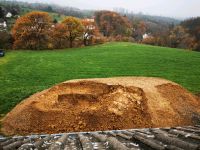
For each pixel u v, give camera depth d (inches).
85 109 689.6
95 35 3804.1
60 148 377.1
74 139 466.9
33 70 1809.8
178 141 340.8
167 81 850.8
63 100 742.5
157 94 743.7
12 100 1017.5
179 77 1523.1
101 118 661.3
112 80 839.7
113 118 660.1
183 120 685.3
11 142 448.1
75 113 681.0
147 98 715.4
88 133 510.9
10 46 3319.4
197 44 4037.9
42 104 736.3
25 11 7175.2
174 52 2603.3
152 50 2746.1
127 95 719.1
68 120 668.7
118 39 4731.8
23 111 722.8
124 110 677.3
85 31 3627.0
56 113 687.7
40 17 3395.7
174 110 708.0
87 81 821.9
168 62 2039.9
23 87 1294.3
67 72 1723.7
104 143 383.6
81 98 739.4
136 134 426.0
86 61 2161.7
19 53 2866.6
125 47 3056.1
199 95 1124.5
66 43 3457.2
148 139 381.1
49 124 668.7
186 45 4178.2
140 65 1939.0
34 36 3361.2
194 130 432.8
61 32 3390.7
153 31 6579.7
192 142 364.2
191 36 4252.0
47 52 2947.8
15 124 698.8
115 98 711.1
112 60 2178.9
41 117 685.3
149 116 670.5
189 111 724.7
